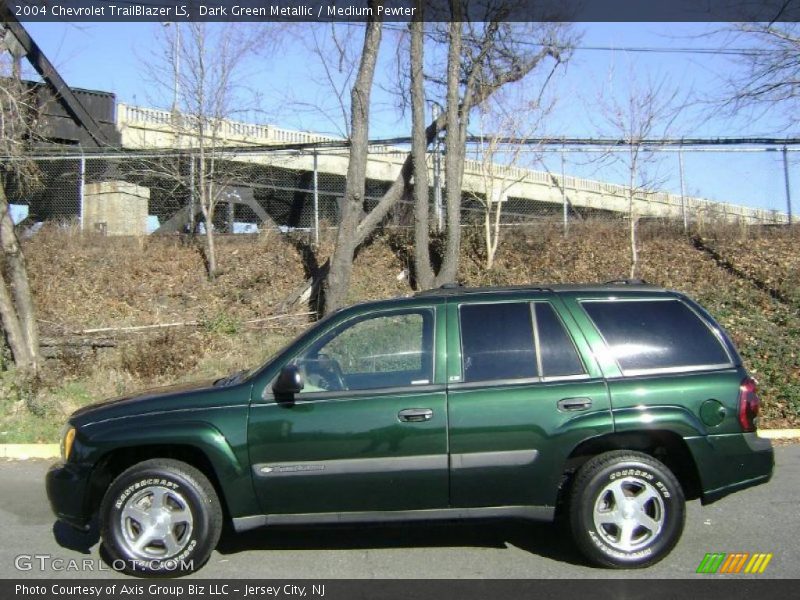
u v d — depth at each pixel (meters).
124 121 20.73
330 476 4.74
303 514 4.80
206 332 12.16
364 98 12.36
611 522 4.80
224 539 5.62
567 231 15.72
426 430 4.73
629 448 4.95
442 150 16.58
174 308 13.84
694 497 5.07
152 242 16.33
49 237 15.78
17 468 8.12
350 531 5.77
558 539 5.49
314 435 4.73
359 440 4.73
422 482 4.73
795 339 11.15
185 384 5.62
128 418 4.92
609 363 4.91
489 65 15.28
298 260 15.49
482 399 4.77
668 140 14.45
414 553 5.27
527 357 4.93
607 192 18.45
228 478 4.76
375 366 4.97
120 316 13.30
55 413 9.62
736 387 4.91
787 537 5.49
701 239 15.09
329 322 5.09
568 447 4.73
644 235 15.46
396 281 14.81
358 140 12.39
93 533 5.90
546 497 4.75
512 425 4.73
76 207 17.81
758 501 6.43
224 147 15.68
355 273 15.06
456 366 4.90
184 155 15.91
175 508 4.84
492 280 14.52
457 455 4.72
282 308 13.59
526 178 17.36
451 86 13.63
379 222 15.81
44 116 16.86
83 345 11.34
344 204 12.46
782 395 9.69
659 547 4.79
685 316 5.13
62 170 17.38
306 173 19.56
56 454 8.57
